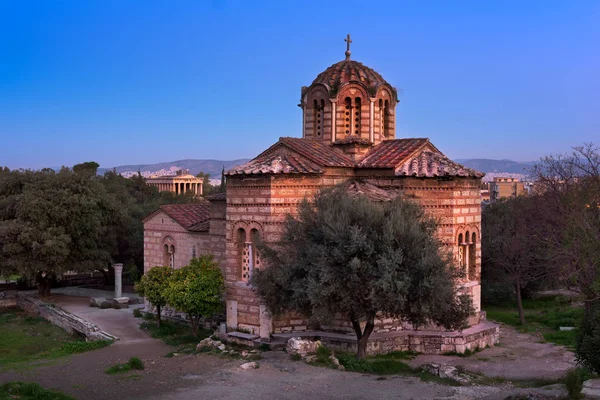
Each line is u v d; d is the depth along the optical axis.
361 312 24.77
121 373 26.34
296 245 26.56
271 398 21.44
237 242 32.28
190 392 22.56
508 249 42.97
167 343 33.97
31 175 54.34
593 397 20.45
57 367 28.64
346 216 25.14
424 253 24.45
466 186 32.38
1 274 50.69
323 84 36.31
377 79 36.88
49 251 48.41
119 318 42.25
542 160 49.50
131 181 97.44
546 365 28.55
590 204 35.72
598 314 24.06
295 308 26.23
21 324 45.22
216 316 36.28
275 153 33.91
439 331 31.03
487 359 29.58
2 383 25.14
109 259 53.31
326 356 27.42
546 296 54.09
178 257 40.38
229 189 32.38
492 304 51.38
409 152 33.78
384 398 21.20
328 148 35.22
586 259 29.34
